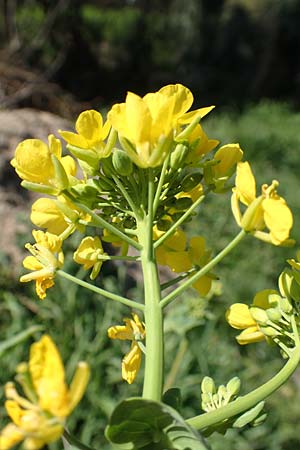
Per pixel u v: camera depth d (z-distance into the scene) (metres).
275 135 1.41
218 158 0.20
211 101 2.18
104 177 0.20
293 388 0.59
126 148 0.18
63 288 0.56
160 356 0.18
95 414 0.49
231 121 1.61
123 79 2.02
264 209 0.18
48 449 0.45
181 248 0.21
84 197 0.20
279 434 0.52
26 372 0.14
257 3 2.39
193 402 0.52
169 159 0.19
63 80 1.85
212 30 2.29
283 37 2.34
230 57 2.30
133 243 0.19
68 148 0.20
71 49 1.84
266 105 1.86
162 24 2.16
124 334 0.20
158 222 0.20
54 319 0.54
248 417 0.18
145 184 0.20
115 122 0.18
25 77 1.40
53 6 1.75
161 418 0.17
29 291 0.57
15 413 0.15
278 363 0.61
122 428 0.17
